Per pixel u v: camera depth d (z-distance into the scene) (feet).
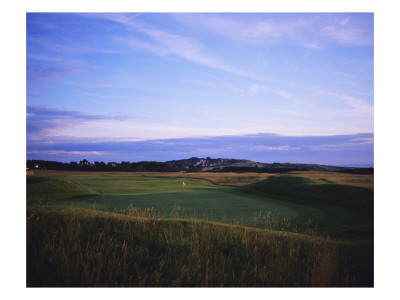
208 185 87.97
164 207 36.99
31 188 46.52
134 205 38.09
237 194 51.60
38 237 16.58
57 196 44.34
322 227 27.86
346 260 16.63
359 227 25.71
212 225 20.61
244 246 17.61
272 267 15.38
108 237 17.25
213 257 16.37
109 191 57.82
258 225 28.48
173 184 81.97
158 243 17.12
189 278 14.08
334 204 38.11
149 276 14.26
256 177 121.19
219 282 14.01
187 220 21.09
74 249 15.55
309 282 14.16
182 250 16.65
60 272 14.03
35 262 14.64
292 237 19.54
